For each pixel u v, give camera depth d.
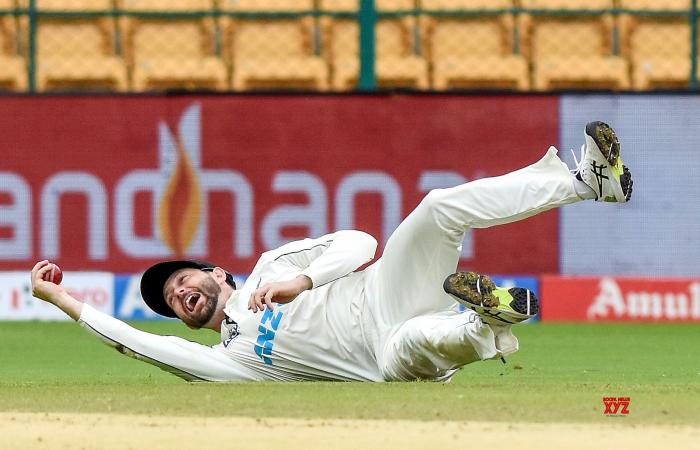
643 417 15.32
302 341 19.36
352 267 18.94
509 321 17.53
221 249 41.12
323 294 19.53
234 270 41.09
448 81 48.94
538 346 32.66
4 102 41.09
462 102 40.91
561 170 18.86
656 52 49.12
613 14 44.94
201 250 41.12
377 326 19.23
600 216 40.97
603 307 41.06
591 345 32.97
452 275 17.28
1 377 23.75
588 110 40.84
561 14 45.88
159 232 41.06
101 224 41.12
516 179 18.73
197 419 15.18
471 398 16.80
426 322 18.53
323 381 19.59
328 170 40.94
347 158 40.94
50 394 17.80
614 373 24.67
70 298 19.52
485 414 15.45
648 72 49.16
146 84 48.78
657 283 41.03
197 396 17.19
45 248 41.19
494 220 18.81
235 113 41.00
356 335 19.38
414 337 18.45
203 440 13.73
